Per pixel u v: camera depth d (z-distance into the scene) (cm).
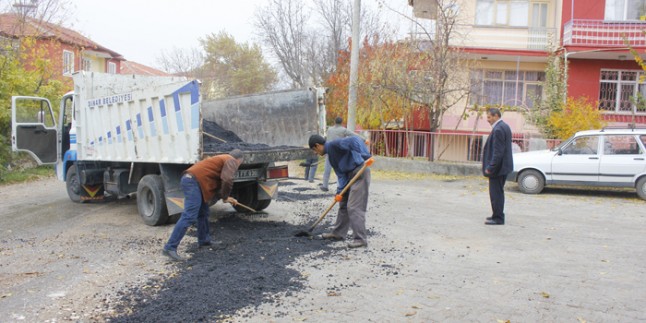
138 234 738
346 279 515
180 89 709
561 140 1464
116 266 573
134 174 873
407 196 1097
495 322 407
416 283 503
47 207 990
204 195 617
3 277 537
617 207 991
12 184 1388
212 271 543
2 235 744
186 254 616
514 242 676
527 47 1883
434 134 1555
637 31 1730
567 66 1781
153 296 466
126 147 839
